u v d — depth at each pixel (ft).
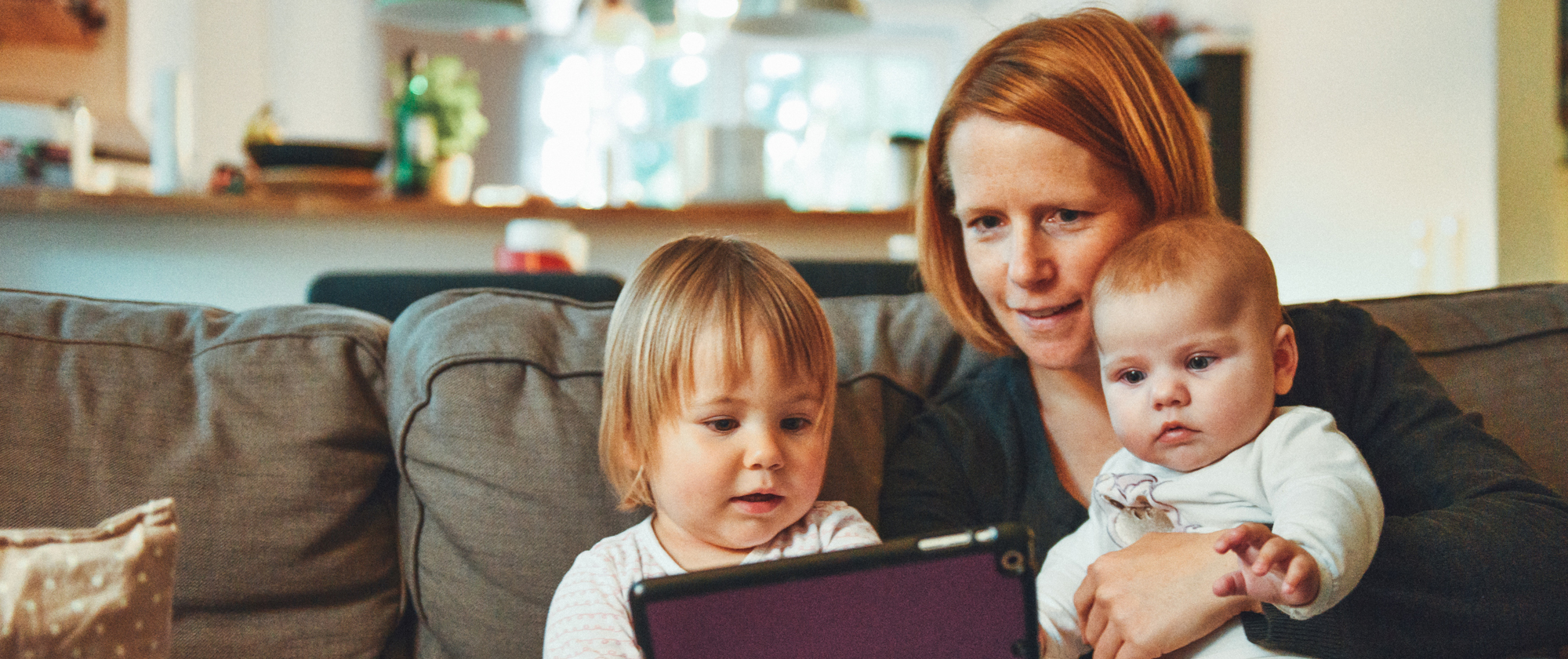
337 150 7.76
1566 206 9.23
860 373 3.26
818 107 19.63
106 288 7.66
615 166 18.47
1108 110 2.55
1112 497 2.63
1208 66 12.78
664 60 18.80
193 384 2.73
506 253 7.06
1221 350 2.39
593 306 3.21
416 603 2.81
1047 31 2.69
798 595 1.84
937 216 3.09
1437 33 9.64
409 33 16.37
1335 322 2.84
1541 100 8.97
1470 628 2.17
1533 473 2.46
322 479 2.70
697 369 2.48
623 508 2.72
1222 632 2.34
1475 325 3.32
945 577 1.89
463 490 2.69
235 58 15.29
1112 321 2.49
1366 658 2.14
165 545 1.99
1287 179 12.09
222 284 7.85
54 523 2.47
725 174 8.70
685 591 1.80
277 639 2.65
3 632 1.80
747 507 2.51
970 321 3.13
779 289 2.60
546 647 2.47
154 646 1.94
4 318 2.70
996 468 2.97
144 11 13.60
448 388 2.74
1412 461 2.49
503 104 17.12
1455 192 9.45
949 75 20.03
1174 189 2.66
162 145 8.45
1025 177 2.56
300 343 2.84
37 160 8.51
